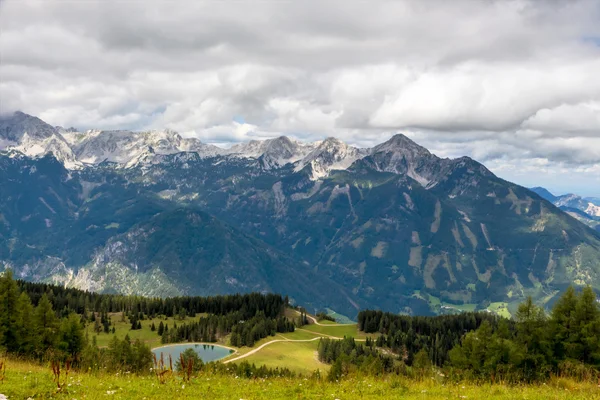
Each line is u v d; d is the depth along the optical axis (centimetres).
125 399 2377
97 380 2911
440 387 2900
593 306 4809
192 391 2606
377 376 3312
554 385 3344
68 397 2381
